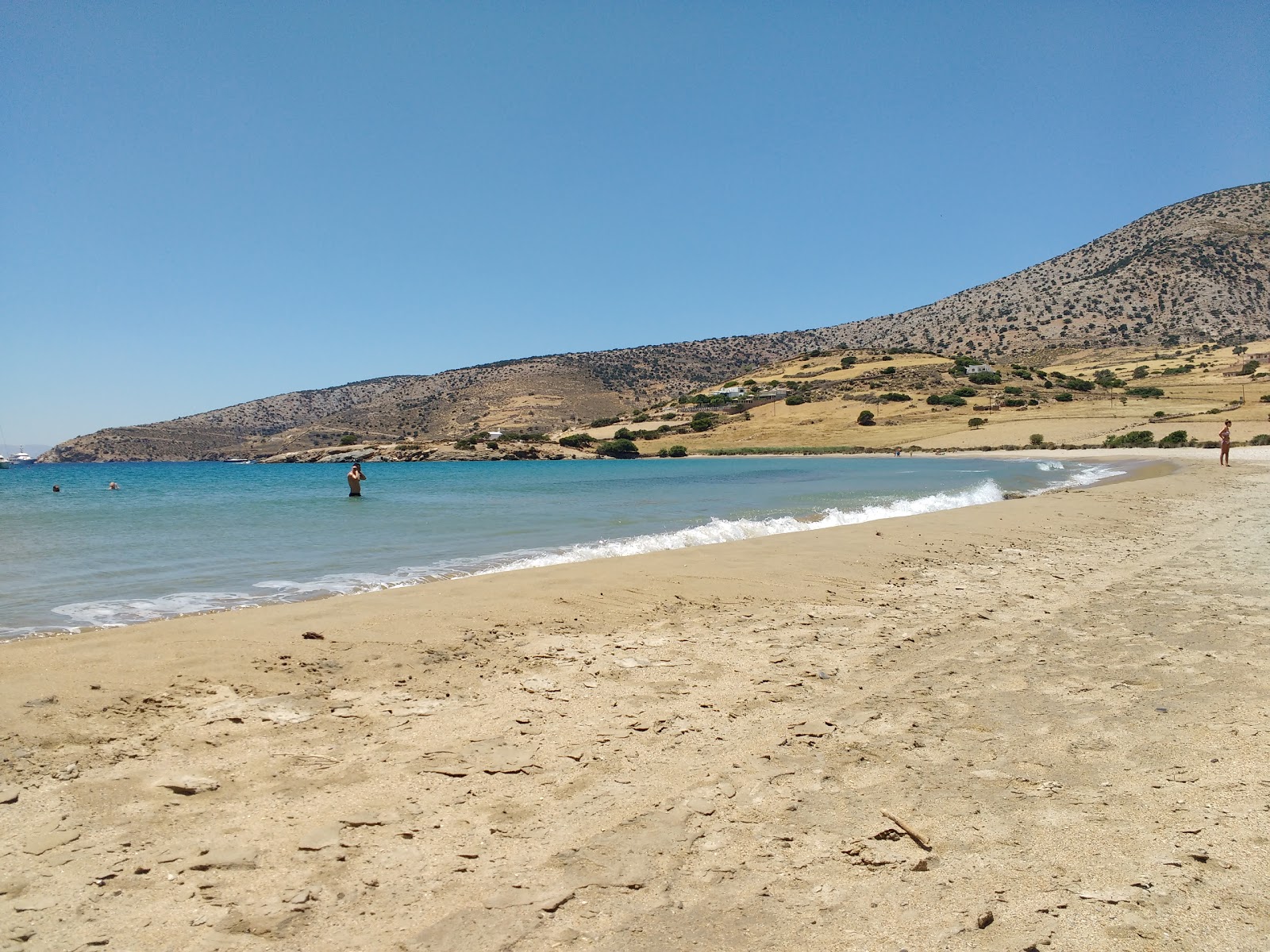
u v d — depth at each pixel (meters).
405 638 6.77
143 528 18.55
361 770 4.09
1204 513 16.75
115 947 2.60
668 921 2.80
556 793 3.86
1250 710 4.89
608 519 20.25
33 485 48.09
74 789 3.78
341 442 147.88
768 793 3.86
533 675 5.87
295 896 2.93
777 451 103.88
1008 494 23.86
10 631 7.85
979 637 7.01
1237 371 114.50
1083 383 122.69
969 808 3.67
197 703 5.03
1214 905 2.84
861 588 9.32
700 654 6.50
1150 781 3.93
